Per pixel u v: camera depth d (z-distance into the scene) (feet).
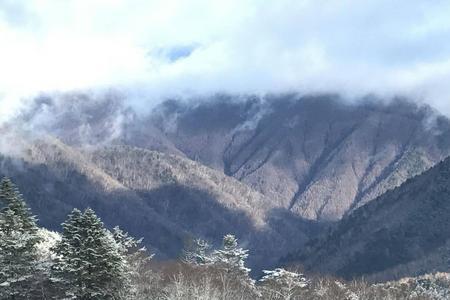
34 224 181.47
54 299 176.35
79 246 173.47
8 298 169.89
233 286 261.65
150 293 223.92
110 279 173.99
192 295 212.23
